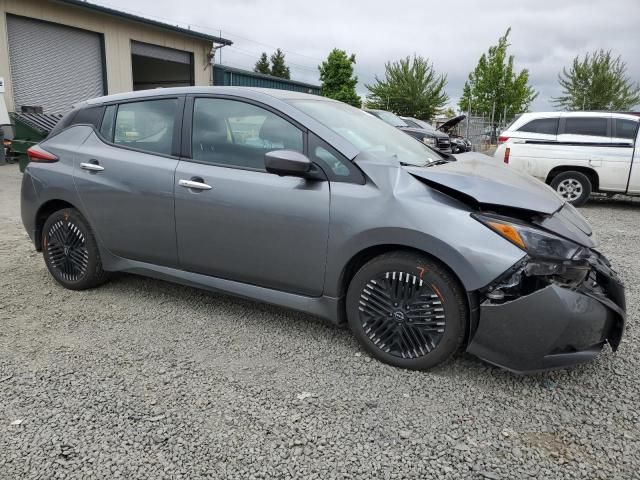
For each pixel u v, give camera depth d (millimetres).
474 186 2799
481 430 2469
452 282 2754
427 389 2803
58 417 2504
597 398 2754
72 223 4023
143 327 3527
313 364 3053
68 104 15156
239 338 3383
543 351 2623
